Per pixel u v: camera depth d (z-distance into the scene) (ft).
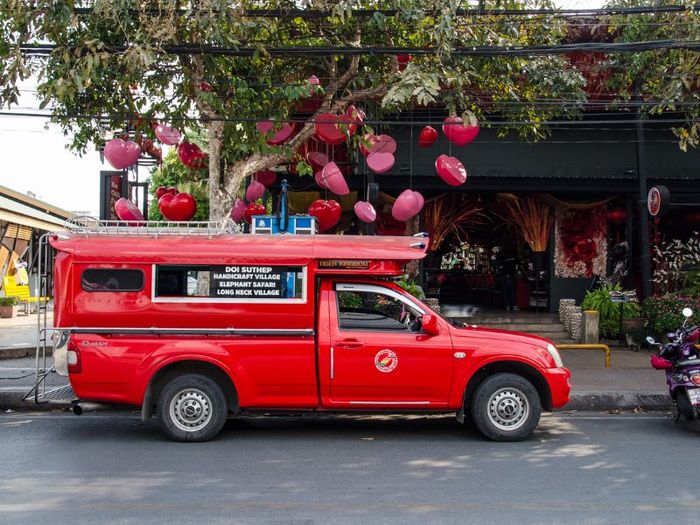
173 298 24.53
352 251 24.82
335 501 17.78
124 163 34.01
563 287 57.31
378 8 36.60
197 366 25.07
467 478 19.99
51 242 24.86
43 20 32.27
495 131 50.57
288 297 24.66
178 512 16.84
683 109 41.34
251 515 16.65
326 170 38.45
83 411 30.40
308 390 24.52
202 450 23.43
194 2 33.01
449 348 24.48
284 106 39.17
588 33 48.47
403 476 20.21
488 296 66.74
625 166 50.96
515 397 24.72
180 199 36.11
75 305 24.43
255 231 39.99
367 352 24.35
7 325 66.85
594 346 38.09
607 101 47.50
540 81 40.68
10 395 30.83
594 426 27.86
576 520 16.37
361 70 41.57
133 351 24.23
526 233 57.72
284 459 22.22
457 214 58.13
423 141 40.47
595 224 57.26
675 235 57.41
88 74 31.24
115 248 24.71
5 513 16.69
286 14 34.06
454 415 29.84
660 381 35.29
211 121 35.70
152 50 31.63
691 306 47.19
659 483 19.54
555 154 50.83
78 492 18.44
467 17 35.99
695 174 50.88
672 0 39.63
